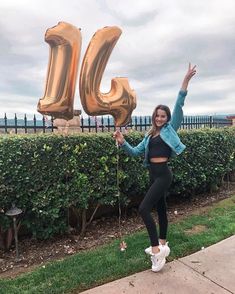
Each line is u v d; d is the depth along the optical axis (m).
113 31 4.29
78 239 4.97
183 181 6.50
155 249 3.71
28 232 4.96
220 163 7.62
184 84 3.79
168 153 3.79
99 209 5.71
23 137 4.52
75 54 4.14
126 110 4.54
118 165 5.31
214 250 4.30
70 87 4.19
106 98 4.41
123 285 3.50
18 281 3.68
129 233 5.16
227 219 5.52
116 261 4.03
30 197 4.54
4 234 4.58
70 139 4.79
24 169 4.43
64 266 3.97
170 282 3.53
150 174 3.90
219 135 7.54
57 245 4.77
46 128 6.44
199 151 6.89
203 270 3.78
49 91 4.17
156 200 3.78
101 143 5.11
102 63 4.29
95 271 3.79
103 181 5.12
